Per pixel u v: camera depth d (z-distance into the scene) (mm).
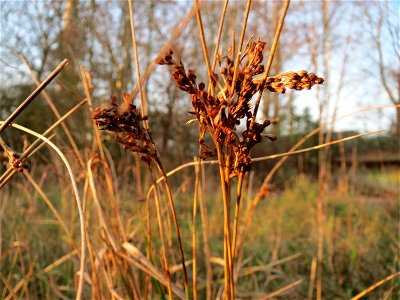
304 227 4465
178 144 5672
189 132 6367
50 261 2625
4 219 2742
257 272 3080
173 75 711
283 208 5145
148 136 829
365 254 3484
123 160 3072
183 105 6305
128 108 776
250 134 712
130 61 5453
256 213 4707
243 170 749
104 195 1437
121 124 783
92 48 5223
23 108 724
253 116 708
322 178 2844
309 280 3033
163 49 698
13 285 2332
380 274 3115
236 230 801
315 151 9164
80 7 4664
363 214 4766
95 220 1989
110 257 1493
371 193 6492
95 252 1348
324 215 3172
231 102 711
